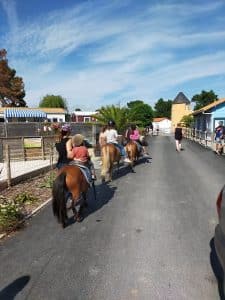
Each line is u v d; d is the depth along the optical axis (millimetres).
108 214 7906
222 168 15148
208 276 4848
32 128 30453
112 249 5844
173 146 29453
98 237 6422
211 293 4402
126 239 6297
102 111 28406
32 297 4402
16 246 6062
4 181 10945
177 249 5797
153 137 49562
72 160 8398
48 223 7328
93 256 5570
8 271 5105
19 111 44062
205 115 40031
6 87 78750
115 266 5199
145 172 14156
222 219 3891
